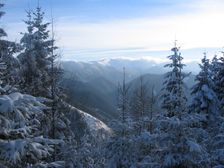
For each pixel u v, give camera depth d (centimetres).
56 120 2278
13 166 872
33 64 2403
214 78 2750
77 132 2611
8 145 803
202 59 2638
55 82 2347
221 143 1620
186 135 1298
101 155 1872
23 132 885
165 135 1318
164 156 1304
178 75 2620
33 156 875
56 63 2450
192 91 2620
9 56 1723
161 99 2611
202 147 1345
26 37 2575
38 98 899
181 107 1376
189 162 1273
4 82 966
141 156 1630
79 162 2058
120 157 1658
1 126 843
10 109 791
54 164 917
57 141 906
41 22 2622
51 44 2520
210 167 1377
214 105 2512
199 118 1337
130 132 1692
